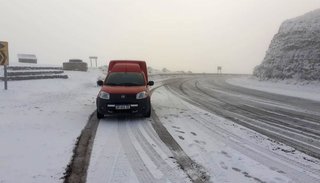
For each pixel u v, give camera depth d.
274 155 6.40
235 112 12.04
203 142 7.27
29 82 18.56
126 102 9.77
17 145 6.69
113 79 11.02
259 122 10.01
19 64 28.42
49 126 8.58
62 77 23.59
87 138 7.46
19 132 7.79
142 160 5.92
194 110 12.21
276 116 11.38
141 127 8.82
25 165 5.51
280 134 8.34
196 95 18.45
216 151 6.57
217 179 5.04
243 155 6.34
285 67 31.38
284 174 5.33
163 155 6.24
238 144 7.16
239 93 20.73
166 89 22.38
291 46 32.41
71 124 8.98
